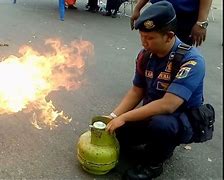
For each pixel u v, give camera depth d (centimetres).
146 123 269
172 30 244
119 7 909
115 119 256
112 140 265
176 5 345
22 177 266
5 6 848
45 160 287
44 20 750
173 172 290
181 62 252
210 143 340
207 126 263
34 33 643
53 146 306
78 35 668
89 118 362
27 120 342
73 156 295
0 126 327
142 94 290
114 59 552
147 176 270
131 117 255
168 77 259
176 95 246
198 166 303
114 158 264
